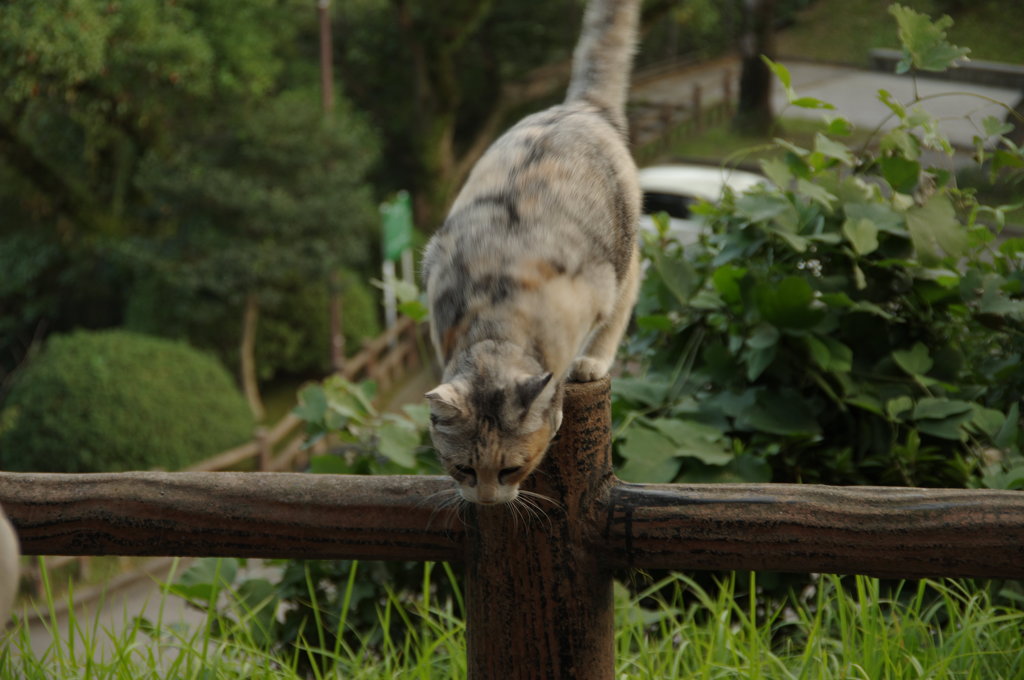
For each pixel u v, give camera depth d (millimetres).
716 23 21359
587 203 2768
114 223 14828
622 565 2145
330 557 2207
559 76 19016
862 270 3402
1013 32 6371
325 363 14906
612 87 3328
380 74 19359
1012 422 3123
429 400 2277
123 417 10227
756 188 3648
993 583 3164
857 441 3395
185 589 3135
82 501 2184
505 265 2564
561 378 2613
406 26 16609
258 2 14086
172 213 13164
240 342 13781
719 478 3170
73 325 16188
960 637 2721
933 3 6605
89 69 11188
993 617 2879
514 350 2471
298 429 13000
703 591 3260
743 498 2043
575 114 3082
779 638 3244
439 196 18062
